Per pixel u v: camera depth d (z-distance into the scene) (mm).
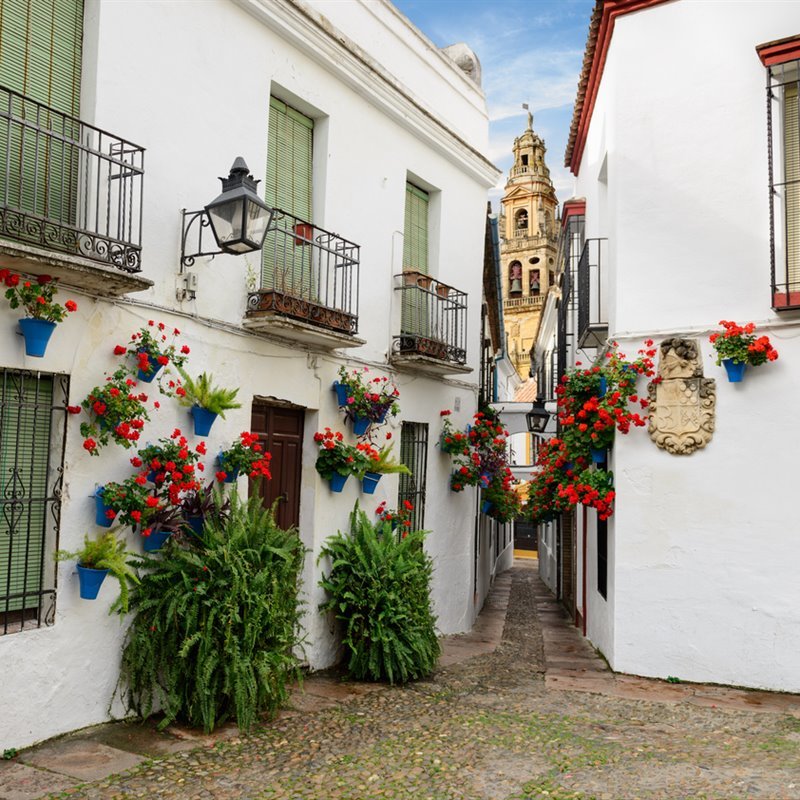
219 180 6637
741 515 7219
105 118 5664
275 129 7652
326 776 4672
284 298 6867
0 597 4938
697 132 7719
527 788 4461
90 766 4707
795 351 7090
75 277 5066
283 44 7449
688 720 5996
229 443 6664
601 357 9109
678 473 7512
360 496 8414
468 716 6062
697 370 7461
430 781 4590
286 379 7375
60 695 5152
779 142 7301
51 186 5469
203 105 6500
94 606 5387
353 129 8492
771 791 4363
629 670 7605
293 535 6551
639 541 7637
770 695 6855
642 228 7895
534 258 46750
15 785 4383
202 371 6391
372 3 8992
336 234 7812
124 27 5820
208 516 5961
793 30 7383
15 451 5078
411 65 9758
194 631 5445
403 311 9422
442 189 10328
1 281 4801
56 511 5227
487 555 15953
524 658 8914
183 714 5672
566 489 8352
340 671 7656
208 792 4395
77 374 5324
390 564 7574
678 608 7422
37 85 5395
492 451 11008
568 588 14180
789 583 6988
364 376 8562
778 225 7262
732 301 7426
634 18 8102
